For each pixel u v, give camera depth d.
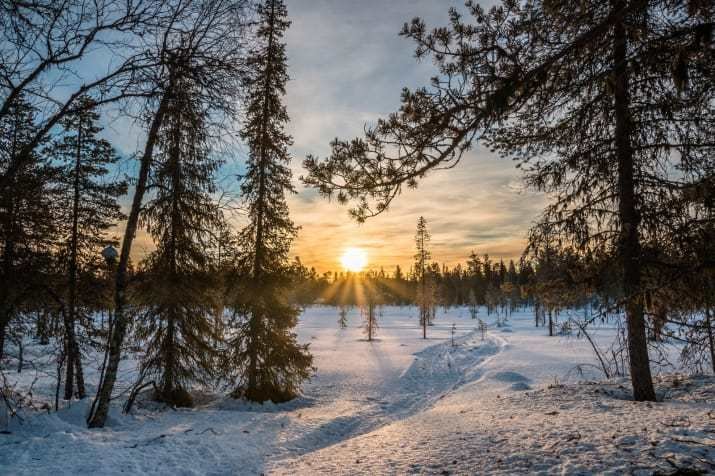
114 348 11.34
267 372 18.11
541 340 40.84
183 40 5.98
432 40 5.24
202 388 19.77
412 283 143.12
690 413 8.27
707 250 6.22
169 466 8.24
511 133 8.23
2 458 7.80
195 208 15.85
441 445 8.31
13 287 11.61
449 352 35.62
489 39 5.20
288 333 19.20
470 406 13.25
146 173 11.01
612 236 9.80
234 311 18.34
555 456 6.54
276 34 17.77
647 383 10.55
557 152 9.98
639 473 5.34
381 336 52.88
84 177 17.25
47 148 11.74
